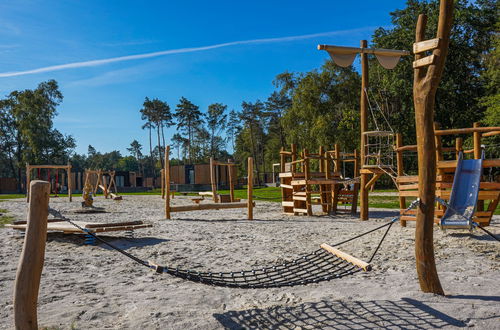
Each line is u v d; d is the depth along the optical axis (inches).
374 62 1609.3
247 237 371.9
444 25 183.5
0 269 238.5
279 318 155.0
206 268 249.3
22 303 124.7
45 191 129.6
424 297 173.6
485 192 357.7
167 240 355.6
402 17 1441.9
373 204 731.4
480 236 325.7
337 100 1660.9
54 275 225.8
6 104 2541.8
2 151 2667.3
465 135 1358.3
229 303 180.2
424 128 185.5
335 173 610.2
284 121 1718.8
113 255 288.0
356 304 167.2
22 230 391.9
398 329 139.7
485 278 208.1
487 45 1380.4
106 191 1237.7
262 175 2876.5
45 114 2378.2
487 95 1301.7
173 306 173.5
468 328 138.7
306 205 580.7
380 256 270.1
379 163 479.5
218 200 860.0
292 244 331.0
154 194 1563.7
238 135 3782.0
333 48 486.0
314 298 181.9
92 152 5826.8
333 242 335.3
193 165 1815.9
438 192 372.5
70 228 333.1
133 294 191.6
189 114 3580.2
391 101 1550.2
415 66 192.7
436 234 344.5
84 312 162.2
